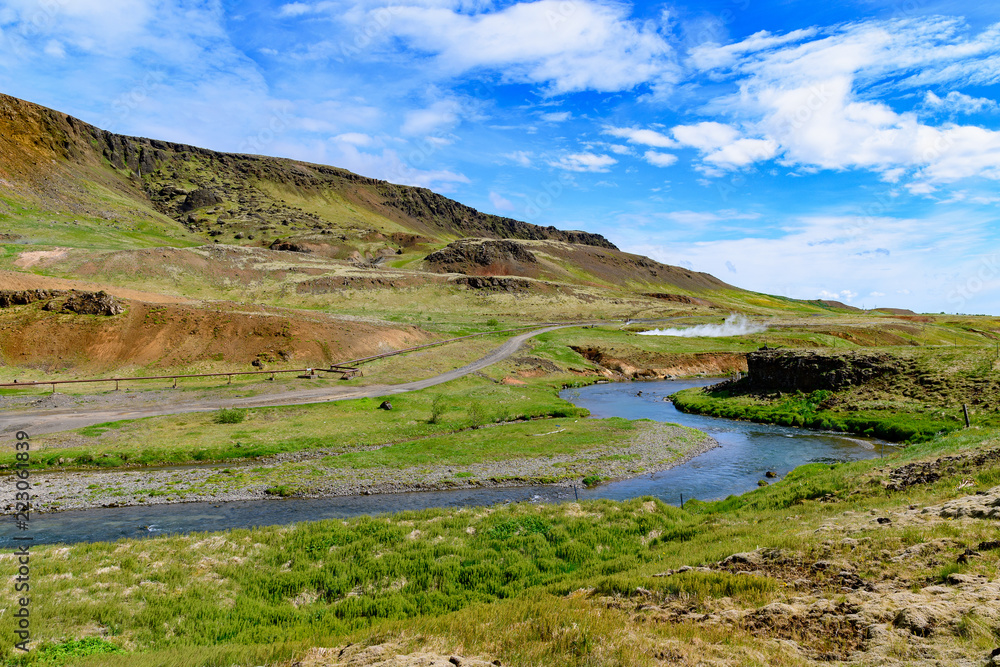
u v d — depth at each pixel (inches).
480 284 6082.7
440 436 1759.4
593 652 338.0
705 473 1355.8
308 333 2925.7
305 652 407.8
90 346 2442.2
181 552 745.0
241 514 1088.2
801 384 2174.0
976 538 457.4
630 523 849.5
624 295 7199.8
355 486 1261.1
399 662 338.0
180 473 1353.3
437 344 3513.8
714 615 390.3
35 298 2600.9
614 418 1971.0
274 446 1572.3
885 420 1716.3
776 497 917.8
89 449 1489.9
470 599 597.3
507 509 939.3
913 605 336.5
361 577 665.0
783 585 442.0
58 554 732.7
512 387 2647.6
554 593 555.5
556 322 4980.3
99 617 531.8
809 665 299.0
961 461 800.9
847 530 578.9
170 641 500.7
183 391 2198.6
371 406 2126.0
